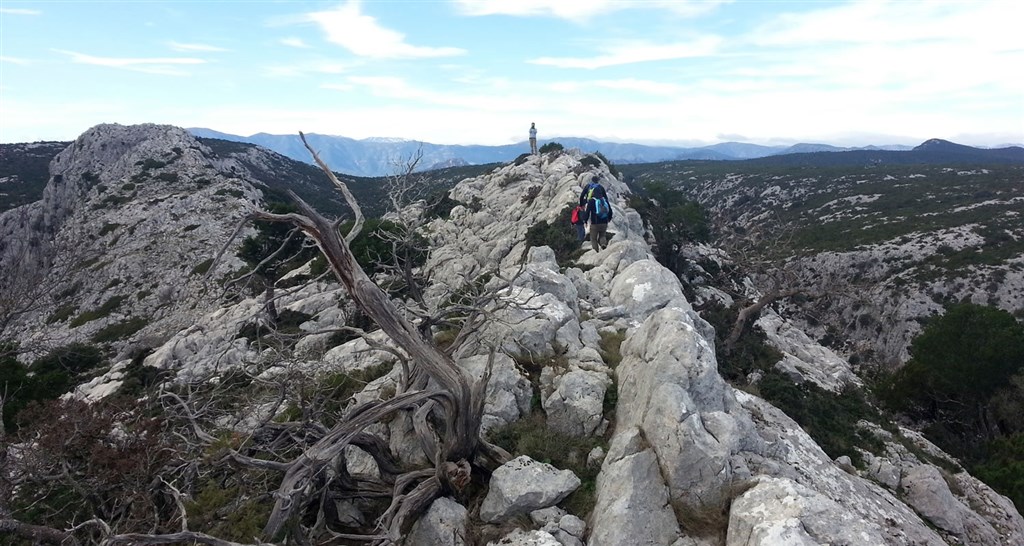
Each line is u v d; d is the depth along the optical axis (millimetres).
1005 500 13398
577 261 22984
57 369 32688
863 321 57719
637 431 8938
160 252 53156
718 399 9445
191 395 10578
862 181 112750
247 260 32688
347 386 13273
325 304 26141
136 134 81312
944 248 62688
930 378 25984
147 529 9102
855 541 6301
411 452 10336
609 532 7430
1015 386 23906
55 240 59500
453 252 34219
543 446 9875
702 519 7684
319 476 8875
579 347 12758
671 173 157500
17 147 115562
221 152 111875
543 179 46156
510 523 8422
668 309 11047
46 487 10992
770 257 29438
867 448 15242
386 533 7793
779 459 9281
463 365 11742
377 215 60000
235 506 9133
